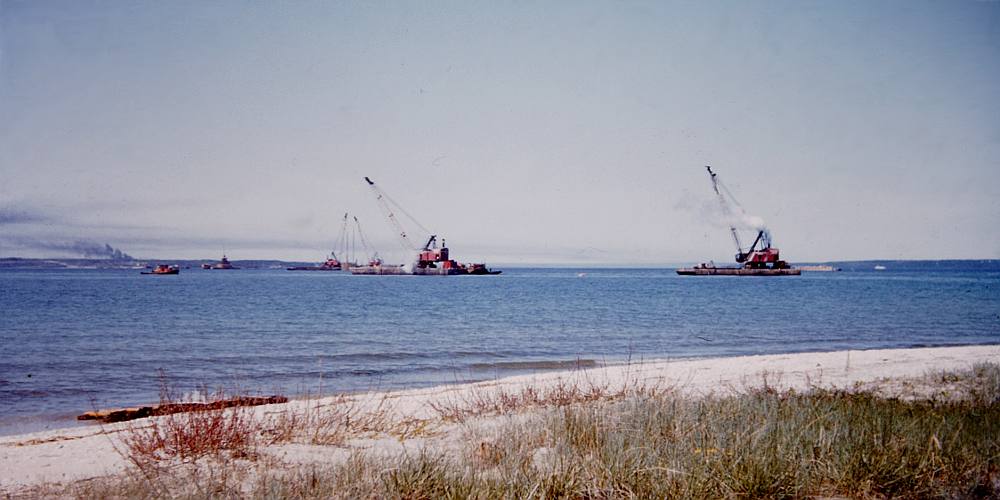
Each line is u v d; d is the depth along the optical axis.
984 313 42.28
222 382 15.89
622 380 13.75
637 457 5.64
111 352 21.70
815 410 7.93
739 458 5.58
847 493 5.20
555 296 66.50
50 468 7.16
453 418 9.38
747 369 15.57
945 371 13.61
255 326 31.55
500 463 5.98
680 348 23.91
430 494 5.13
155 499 5.32
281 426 8.32
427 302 54.19
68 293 67.31
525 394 10.71
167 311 41.78
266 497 5.08
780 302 55.78
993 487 5.31
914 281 124.00
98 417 11.16
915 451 5.94
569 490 5.13
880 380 12.41
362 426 8.82
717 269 154.62
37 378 16.39
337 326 31.67
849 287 92.62
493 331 29.61
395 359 20.31
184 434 7.45
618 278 155.88
